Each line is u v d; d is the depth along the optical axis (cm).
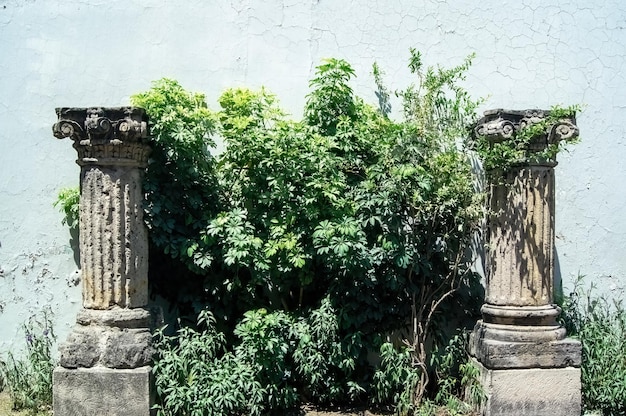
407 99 609
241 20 641
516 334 532
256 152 561
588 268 650
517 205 542
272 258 568
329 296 571
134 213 534
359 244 541
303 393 585
